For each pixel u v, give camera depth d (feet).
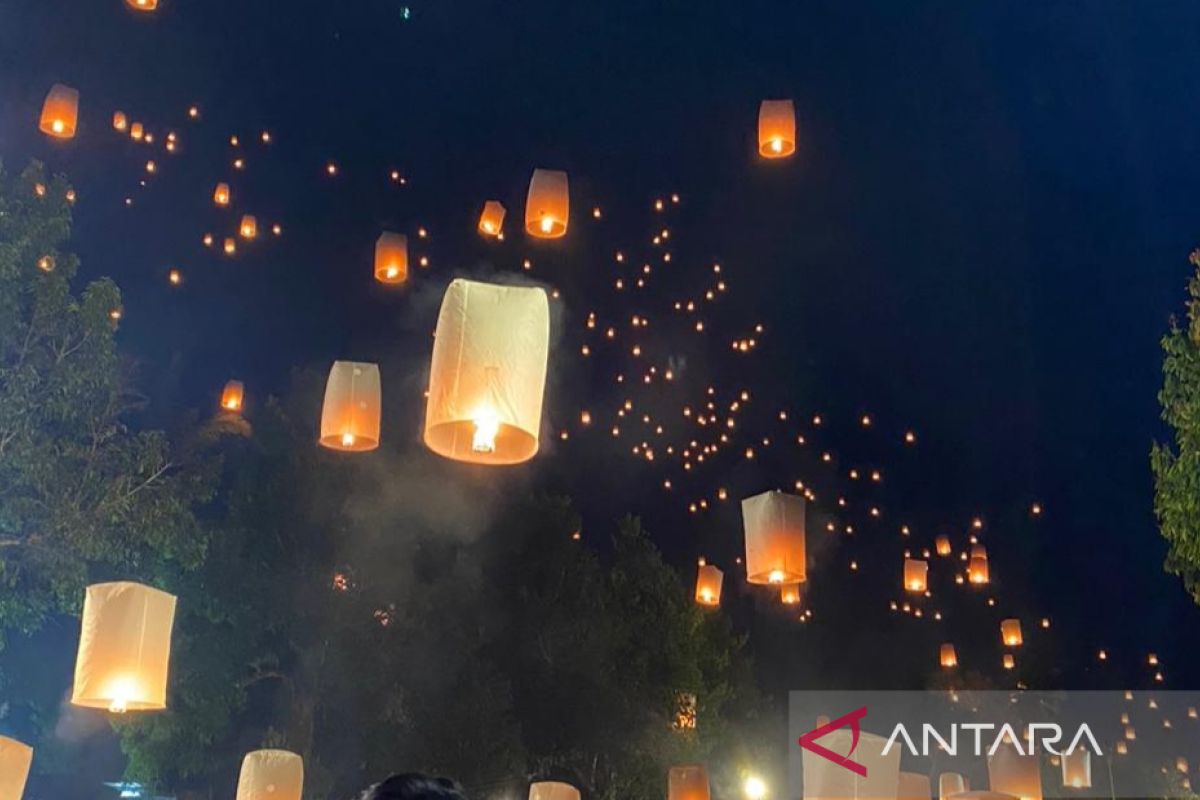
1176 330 29.48
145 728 48.55
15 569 31.68
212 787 51.11
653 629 69.15
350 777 50.37
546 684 58.18
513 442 16.28
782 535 28.66
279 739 49.08
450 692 52.42
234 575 49.57
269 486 51.85
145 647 24.49
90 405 32.96
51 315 32.04
